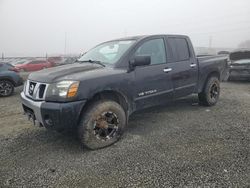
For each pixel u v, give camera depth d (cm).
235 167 327
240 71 1117
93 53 517
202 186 288
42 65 2786
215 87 652
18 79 999
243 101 710
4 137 466
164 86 499
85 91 376
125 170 329
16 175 326
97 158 367
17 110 693
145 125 504
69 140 440
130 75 439
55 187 298
